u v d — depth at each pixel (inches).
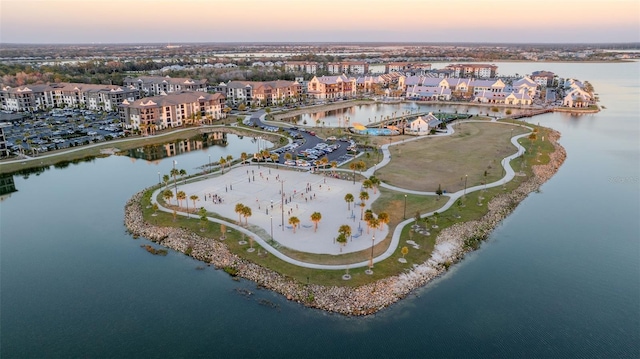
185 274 3582.7
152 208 4766.2
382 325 2957.7
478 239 4185.5
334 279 3366.1
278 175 5876.0
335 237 4025.6
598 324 2994.6
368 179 5369.1
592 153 7440.9
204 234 4126.5
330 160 6604.3
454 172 5935.0
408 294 3299.7
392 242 3944.4
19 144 7450.8
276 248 3836.1
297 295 3230.8
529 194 5428.2
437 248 3890.3
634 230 4443.9
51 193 5575.8
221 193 5172.2
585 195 5433.1
